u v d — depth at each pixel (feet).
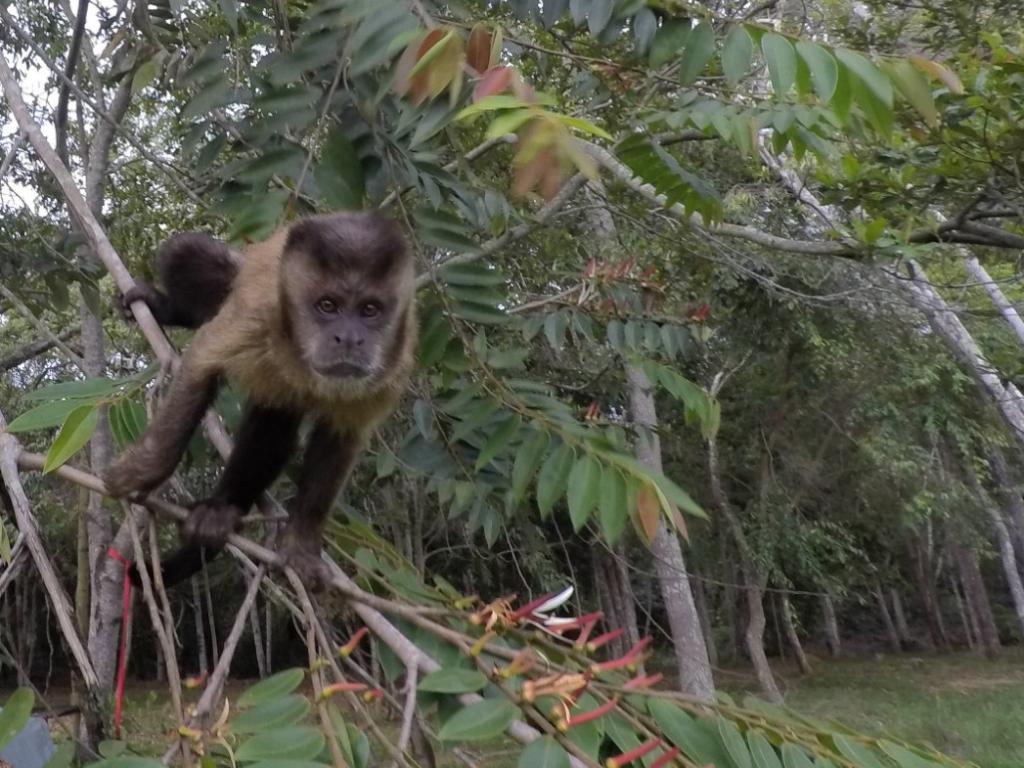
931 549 86.74
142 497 10.90
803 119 14.25
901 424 58.95
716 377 50.75
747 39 10.54
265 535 13.67
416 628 8.72
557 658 8.14
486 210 17.97
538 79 22.81
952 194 25.35
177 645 9.18
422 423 15.61
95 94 22.59
